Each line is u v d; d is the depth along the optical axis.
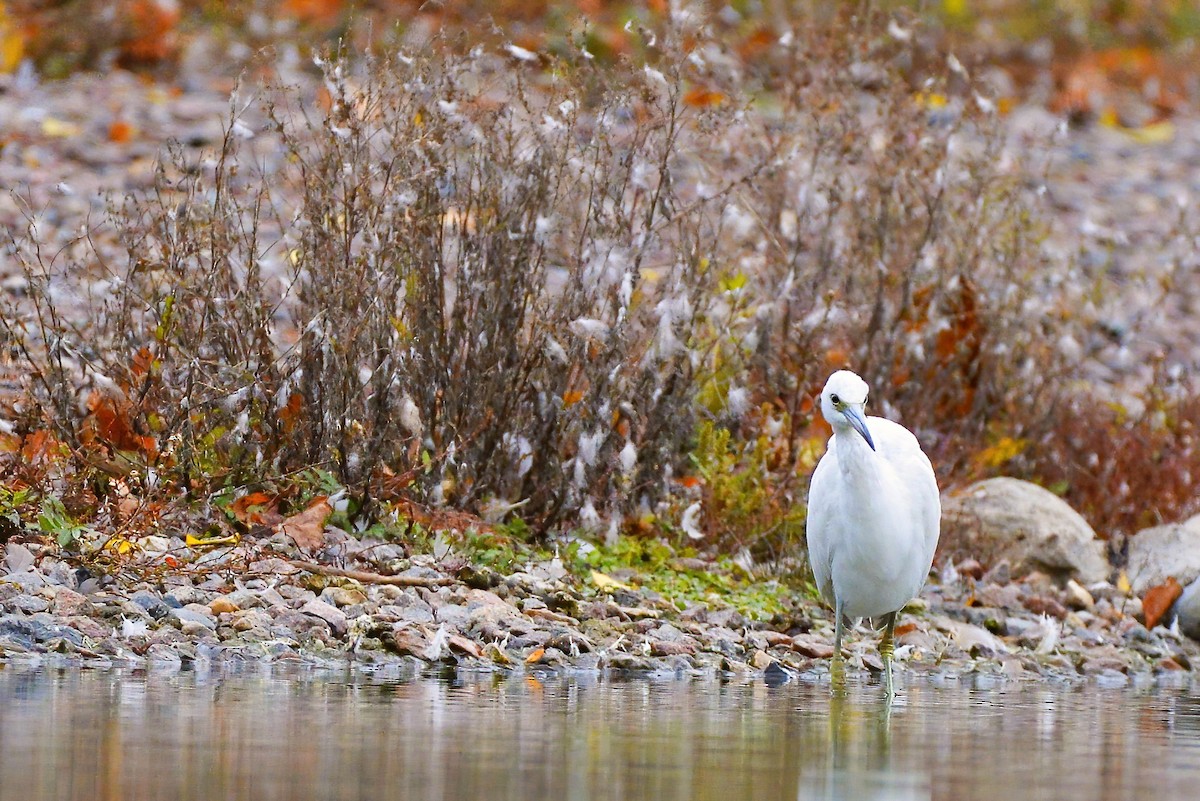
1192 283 22.80
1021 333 16.48
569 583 12.28
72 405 12.30
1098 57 35.47
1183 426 16.75
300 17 28.02
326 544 11.88
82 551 11.10
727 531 13.55
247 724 8.20
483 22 15.11
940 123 16.75
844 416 10.93
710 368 13.80
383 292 12.44
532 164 12.84
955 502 14.66
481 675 10.24
